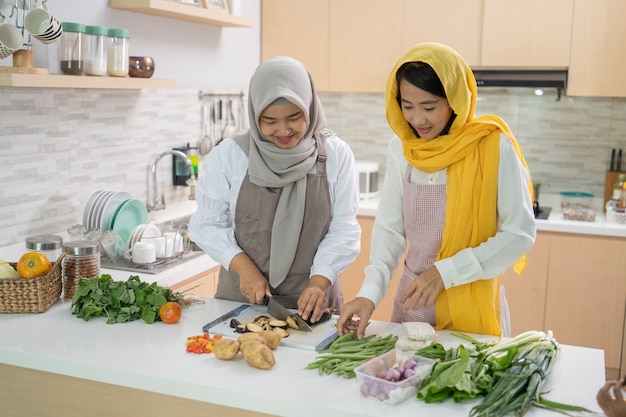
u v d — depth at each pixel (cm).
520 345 181
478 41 409
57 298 226
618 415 133
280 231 228
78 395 184
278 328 199
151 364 175
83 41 281
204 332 198
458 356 175
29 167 288
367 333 201
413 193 213
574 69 393
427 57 192
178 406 173
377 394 158
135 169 354
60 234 305
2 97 271
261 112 217
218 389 162
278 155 223
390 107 209
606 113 432
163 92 369
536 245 382
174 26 375
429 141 206
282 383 166
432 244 213
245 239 233
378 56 433
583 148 439
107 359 178
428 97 195
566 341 385
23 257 217
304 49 450
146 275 278
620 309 374
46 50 290
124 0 323
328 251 228
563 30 392
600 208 425
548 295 384
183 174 384
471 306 209
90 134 320
